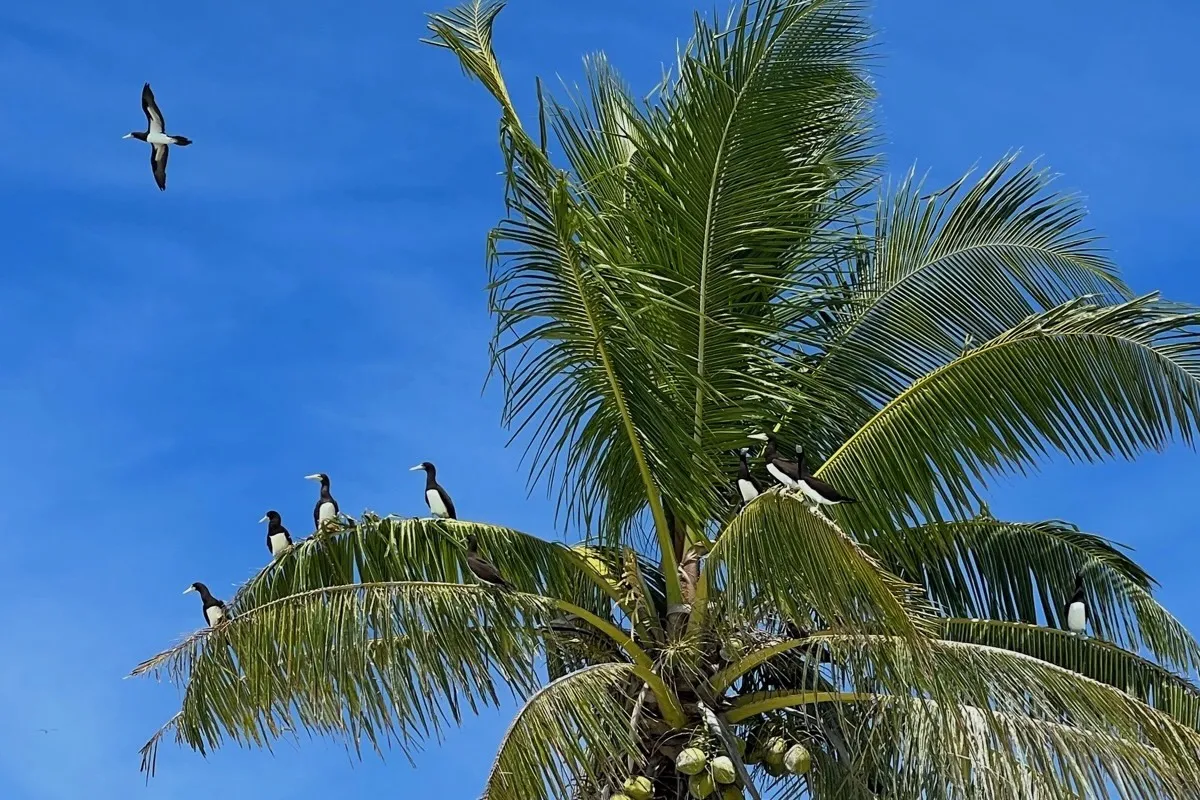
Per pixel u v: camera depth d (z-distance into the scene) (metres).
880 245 15.63
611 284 13.71
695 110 14.07
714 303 14.29
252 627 12.61
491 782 11.71
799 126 14.48
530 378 13.57
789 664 14.11
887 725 13.41
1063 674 12.21
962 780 12.09
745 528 12.11
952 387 13.82
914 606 12.23
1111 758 12.03
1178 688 14.17
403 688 12.48
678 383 14.10
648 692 13.43
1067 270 15.30
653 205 14.30
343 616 12.53
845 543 11.75
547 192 13.05
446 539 13.55
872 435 13.98
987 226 15.47
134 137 13.57
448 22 14.15
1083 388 13.52
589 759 12.12
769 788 14.15
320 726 12.58
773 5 14.14
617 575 14.73
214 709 12.73
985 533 15.52
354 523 13.64
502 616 12.68
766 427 14.59
